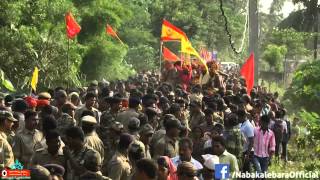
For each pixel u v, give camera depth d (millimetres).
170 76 21438
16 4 22391
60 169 6512
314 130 11742
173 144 9664
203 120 12711
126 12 33250
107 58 31625
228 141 11555
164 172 7703
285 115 17906
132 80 25328
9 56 22734
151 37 52312
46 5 24125
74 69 25703
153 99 12453
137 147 8273
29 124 9289
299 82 21406
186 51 18938
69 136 8016
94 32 31109
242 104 14680
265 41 59688
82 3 30750
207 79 19750
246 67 18812
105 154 10008
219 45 68125
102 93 14000
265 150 13281
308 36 50188
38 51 23875
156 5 57469
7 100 12133
